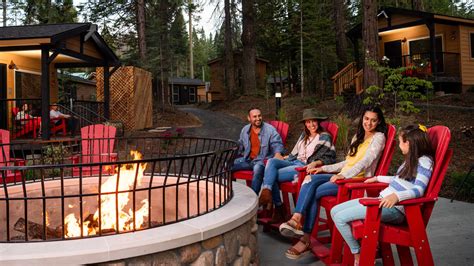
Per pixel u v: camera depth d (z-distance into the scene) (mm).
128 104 12344
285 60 22766
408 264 2713
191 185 3625
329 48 17219
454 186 5461
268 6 20156
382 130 3111
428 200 2361
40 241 2076
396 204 2328
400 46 15938
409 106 7543
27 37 8383
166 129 12586
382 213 2461
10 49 8773
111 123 10508
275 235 3883
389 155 3027
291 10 19234
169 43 18797
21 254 1883
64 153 6742
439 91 12992
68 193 3695
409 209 2363
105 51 11062
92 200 3758
